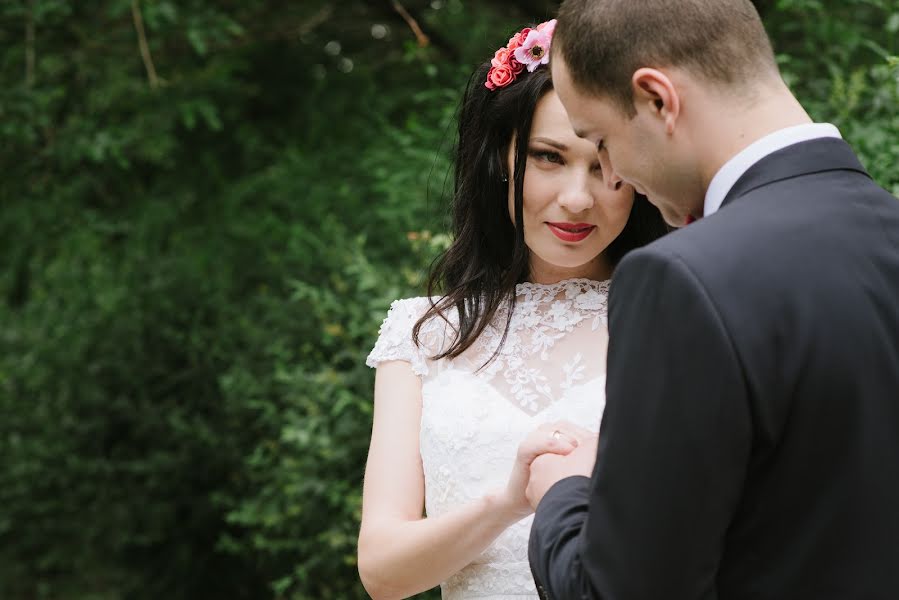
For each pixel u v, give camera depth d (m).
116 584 5.05
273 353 4.16
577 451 1.40
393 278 3.53
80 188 5.03
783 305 1.13
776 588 1.13
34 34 4.75
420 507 1.84
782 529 1.14
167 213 5.01
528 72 1.77
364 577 1.74
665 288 1.13
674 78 1.23
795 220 1.18
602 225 1.76
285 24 5.18
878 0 2.84
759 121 1.23
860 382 1.13
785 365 1.12
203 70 4.84
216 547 4.36
